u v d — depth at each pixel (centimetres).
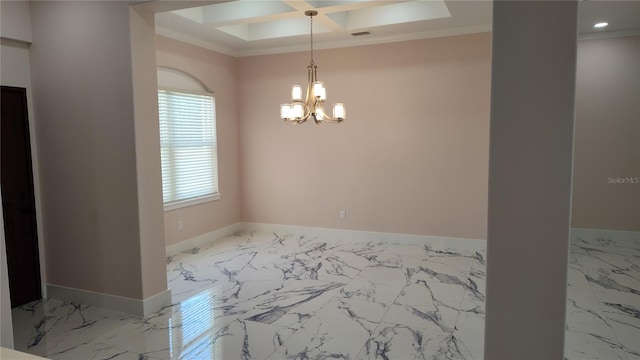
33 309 372
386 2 414
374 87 577
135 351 299
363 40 573
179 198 557
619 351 260
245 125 661
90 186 369
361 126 589
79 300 383
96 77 356
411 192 571
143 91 353
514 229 170
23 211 382
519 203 168
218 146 620
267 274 463
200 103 588
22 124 379
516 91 166
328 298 393
